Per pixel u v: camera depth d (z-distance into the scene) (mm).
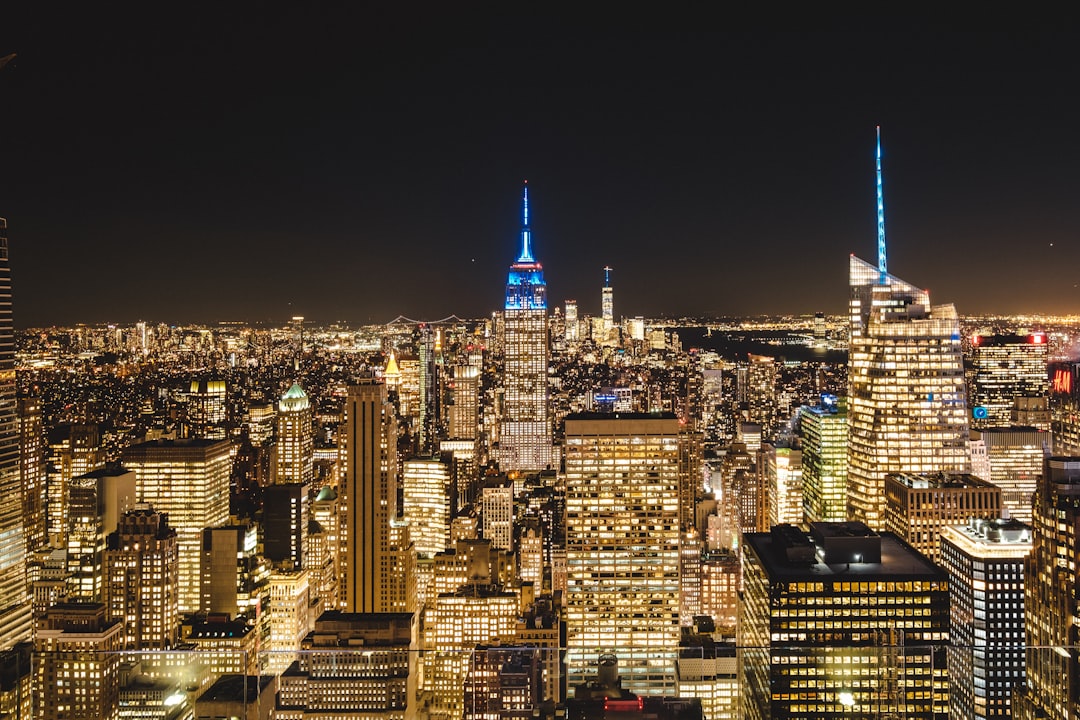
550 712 117500
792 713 93812
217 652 103500
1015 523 134125
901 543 125000
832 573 112938
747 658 106312
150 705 98375
